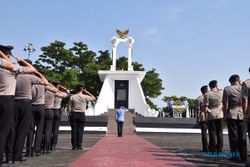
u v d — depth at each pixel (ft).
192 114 99.35
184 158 26.22
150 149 34.65
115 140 51.85
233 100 25.07
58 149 33.45
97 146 38.01
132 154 28.66
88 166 20.71
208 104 30.37
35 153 26.66
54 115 32.01
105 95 106.52
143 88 148.66
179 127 82.89
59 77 125.59
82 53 139.23
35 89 25.88
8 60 18.54
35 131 26.86
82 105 33.30
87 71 132.05
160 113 112.88
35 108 26.03
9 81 18.75
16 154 22.30
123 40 113.39
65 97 32.68
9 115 18.75
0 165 18.79
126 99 108.99
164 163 22.75
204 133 32.30
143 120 84.28
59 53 135.85
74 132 33.19
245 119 21.80
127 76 109.60
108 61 141.59
